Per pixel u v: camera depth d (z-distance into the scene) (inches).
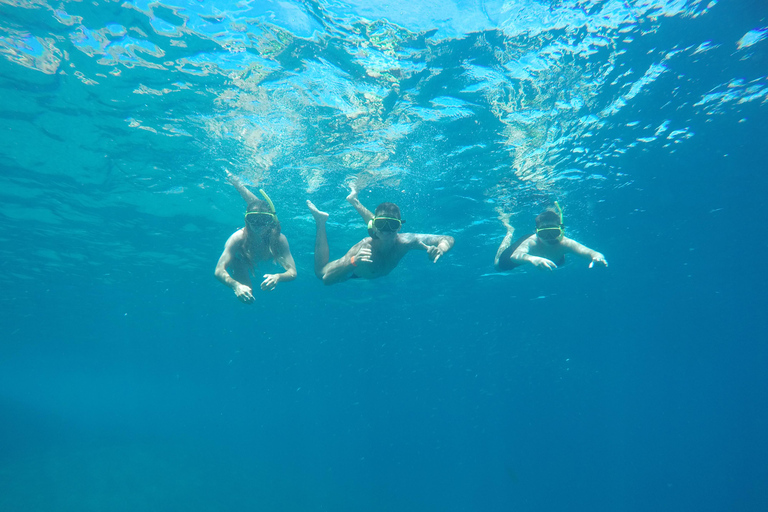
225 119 381.1
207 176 478.3
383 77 340.5
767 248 791.1
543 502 2546.8
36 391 4153.5
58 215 558.9
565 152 453.4
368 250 201.2
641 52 321.4
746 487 3550.7
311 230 656.4
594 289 1022.4
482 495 2433.6
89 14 269.0
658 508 2923.2
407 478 2874.0
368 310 1198.9
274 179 490.9
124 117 370.3
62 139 397.4
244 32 293.4
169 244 683.4
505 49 317.7
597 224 661.9
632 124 410.9
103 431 1782.7
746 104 387.2
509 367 2100.1
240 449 1889.8
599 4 283.9
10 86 324.2
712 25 297.7
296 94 354.0
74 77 319.9
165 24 281.6
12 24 269.6
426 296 1064.2
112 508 952.9
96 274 816.3
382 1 280.1
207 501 1087.0
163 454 1421.0
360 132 409.7
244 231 245.6
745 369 2096.5
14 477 1099.9
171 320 1256.8
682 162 487.2
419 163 467.8
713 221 668.1
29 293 928.9
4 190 482.9
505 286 983.6
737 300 1141.7
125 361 2144.4
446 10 287.9
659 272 916.6
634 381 2407.7
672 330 1461.6
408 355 1904.5
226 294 992.9
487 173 491.8
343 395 3398.1
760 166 503.8
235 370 2433.6
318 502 1310.3
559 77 343.3
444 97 364.5
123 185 490.6
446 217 614.2
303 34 299.0
